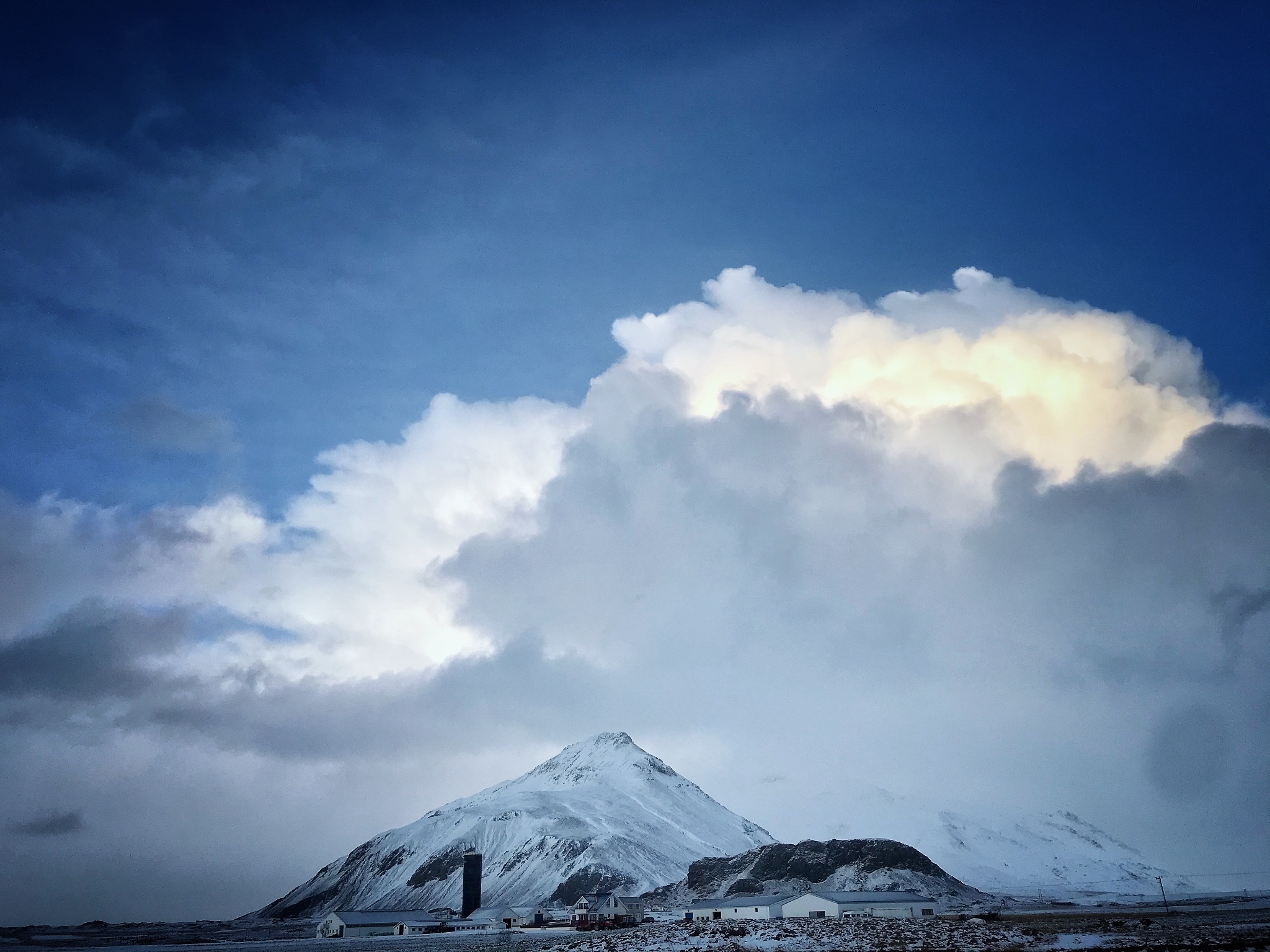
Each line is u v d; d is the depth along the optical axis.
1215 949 126.94
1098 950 131.00
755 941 168.75
